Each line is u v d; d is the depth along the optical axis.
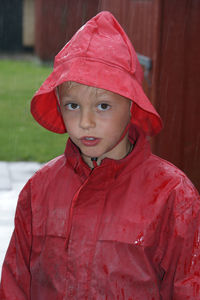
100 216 1.37
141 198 1.36
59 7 20.56
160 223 1.35
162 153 4.40
